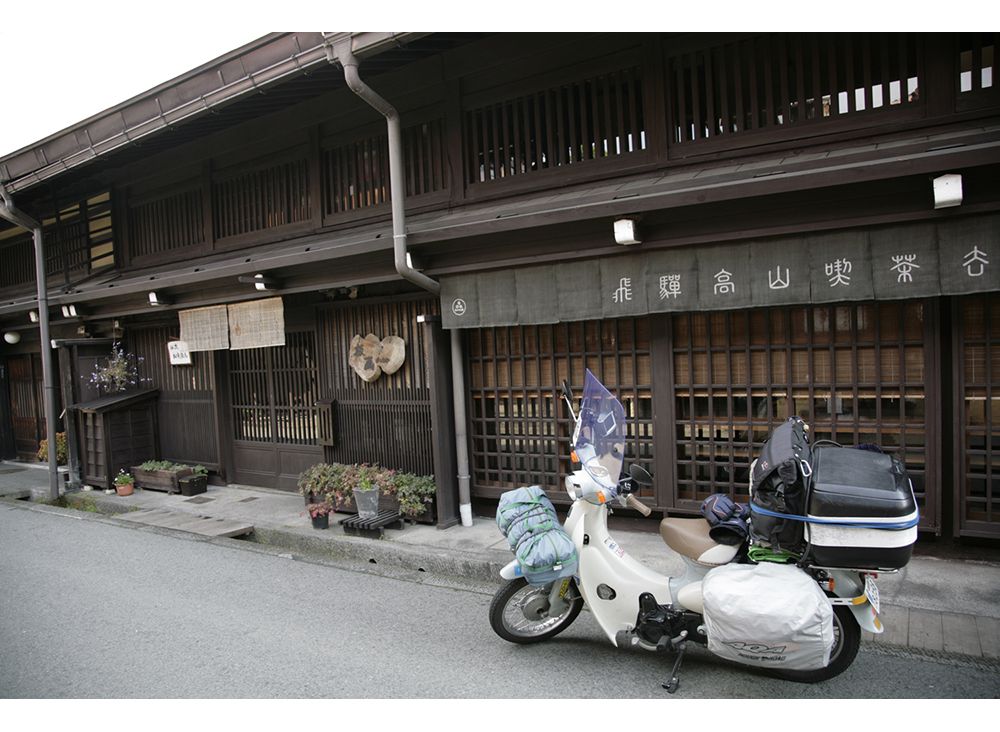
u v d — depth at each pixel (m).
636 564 4.19
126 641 4.83
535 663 4.21
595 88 6.56
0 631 5.10
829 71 5.50
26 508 9.80
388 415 8.16
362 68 7.43
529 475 7.09
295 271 7.86
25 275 13.31
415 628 4.89
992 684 3.70
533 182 6.91
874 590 3.61
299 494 9.51
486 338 7.28
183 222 10.23
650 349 6.32
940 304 5.12
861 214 4.92
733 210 5.30
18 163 9.84
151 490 10.49
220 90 7.36
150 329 11.23
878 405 5.38
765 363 5.84
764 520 3.58
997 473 5.08
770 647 3.30
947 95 5.06
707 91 5.98
